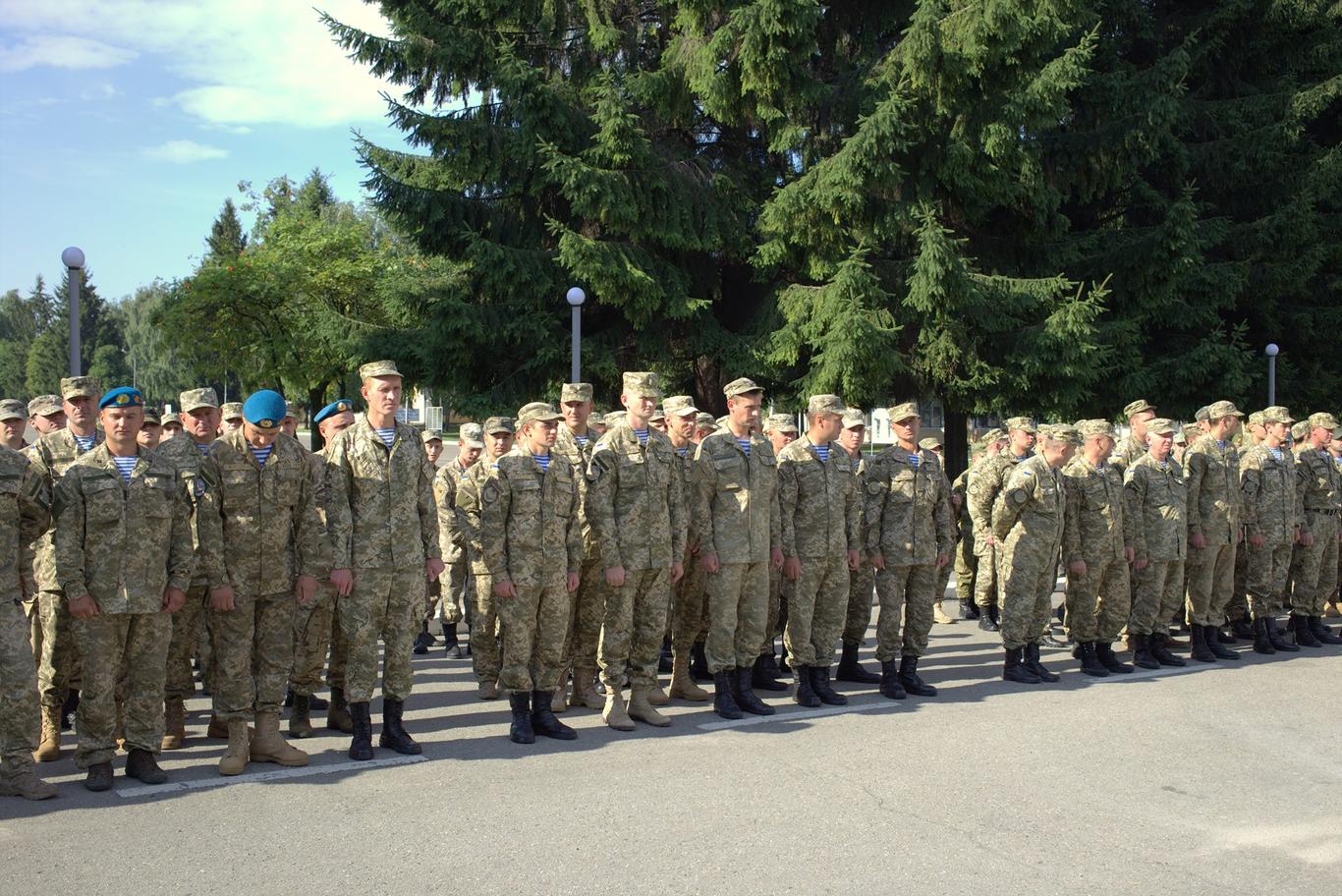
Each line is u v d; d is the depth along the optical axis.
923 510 8.27
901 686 8.34
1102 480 9.02
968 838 5.13
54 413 7.18
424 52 17.03
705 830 5.22
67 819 5.37
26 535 5.82
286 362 23.03
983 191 17.38
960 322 17.36
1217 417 9.78
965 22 16.05
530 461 6.91
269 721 6.47
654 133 17.81
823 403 8.06
